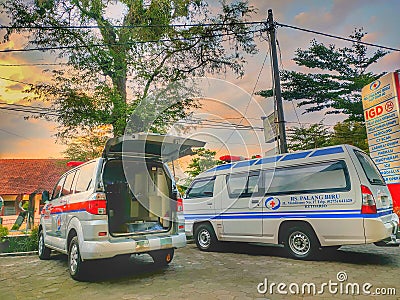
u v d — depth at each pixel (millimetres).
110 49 11273
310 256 5531
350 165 5230
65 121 11008
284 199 5965
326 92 18891
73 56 10992
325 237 5352
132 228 4875
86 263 4504
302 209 5676
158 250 4738
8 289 4352
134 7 11664
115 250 4246
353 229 5016
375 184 5312
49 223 6043
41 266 5844
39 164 20562
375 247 6734
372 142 9359
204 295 3803
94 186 4438
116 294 3932
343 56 19016
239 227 6578
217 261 5832
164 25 11531
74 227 4613
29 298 3920
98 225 4246
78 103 10656
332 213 5273
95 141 11391
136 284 4352
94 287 4262
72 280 4656
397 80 8734
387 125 8875
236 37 12062
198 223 7367
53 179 18984
